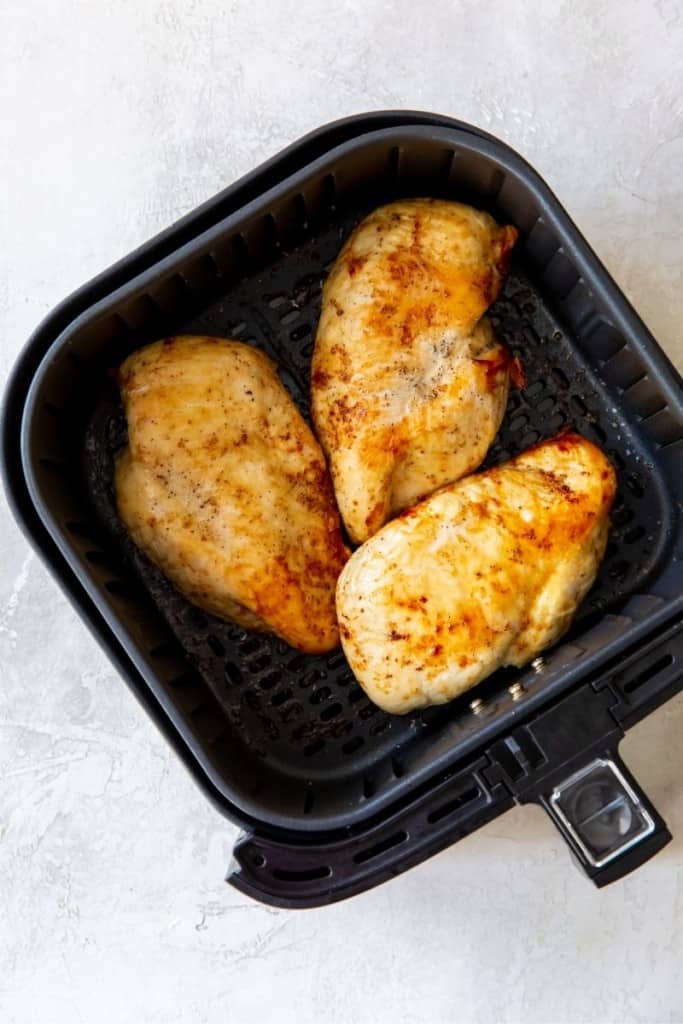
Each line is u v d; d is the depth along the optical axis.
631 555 0.76
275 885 0.68
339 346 0.71
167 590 0.76
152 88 0.81
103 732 0.80
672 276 0.80
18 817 0.80
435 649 0.69
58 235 0.81
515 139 0.80
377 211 0.73
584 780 0.67
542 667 0.72
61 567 0.70
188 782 0.80
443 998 0.80
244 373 0.72
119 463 0.73
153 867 0.80
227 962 0.80
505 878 0.80
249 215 0.68
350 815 0.67
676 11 0.81
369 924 0.80
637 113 0.81
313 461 0.73
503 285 0.74
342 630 0.71
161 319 0.74
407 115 0.69
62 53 0.81
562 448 0.72
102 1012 0.80
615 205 0.80
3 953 0.80
